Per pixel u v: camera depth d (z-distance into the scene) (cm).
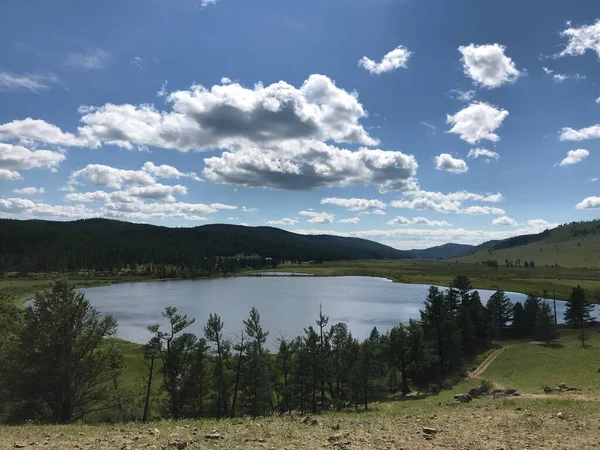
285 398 5606
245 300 17850
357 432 1797
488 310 10362
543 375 5662
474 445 1538
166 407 4769
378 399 5678
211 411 4844
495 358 7700
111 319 3738
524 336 11100
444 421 2089
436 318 8125
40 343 3306
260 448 1516
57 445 1595
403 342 6944
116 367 4041
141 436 1769
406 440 1625
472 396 4100
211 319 5300
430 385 6294
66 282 3541
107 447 1546
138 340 10188
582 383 4472
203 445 1570
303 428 1933
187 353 4909
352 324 12438
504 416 2181
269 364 5825
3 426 2233
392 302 17150
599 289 18788
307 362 5522
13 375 3262
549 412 2281
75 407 3453
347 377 5806
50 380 3241
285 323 12431
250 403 5150
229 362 5291
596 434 1680
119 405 3825
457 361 7662
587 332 9888
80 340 3497
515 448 1486
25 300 16625
